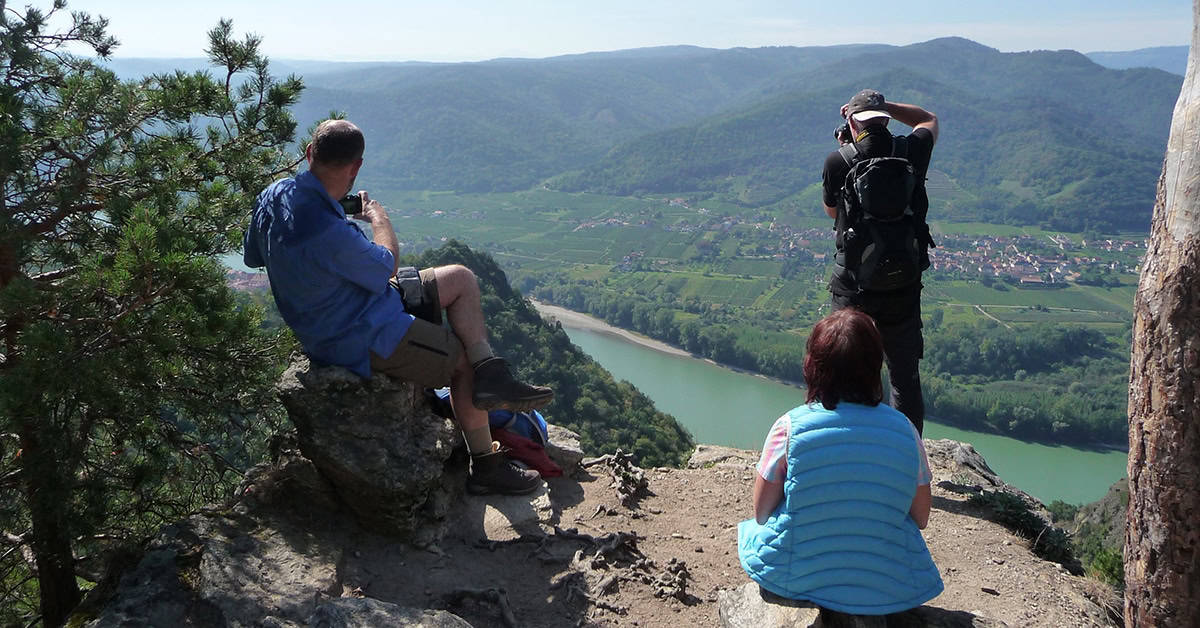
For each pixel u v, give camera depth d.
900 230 4.38
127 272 4.80
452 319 3.71
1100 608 3.94
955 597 3.85
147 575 3.08
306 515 3.65
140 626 2.83
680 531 4.30
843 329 2.76
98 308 5.15
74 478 5.00
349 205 3.77
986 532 4.67
